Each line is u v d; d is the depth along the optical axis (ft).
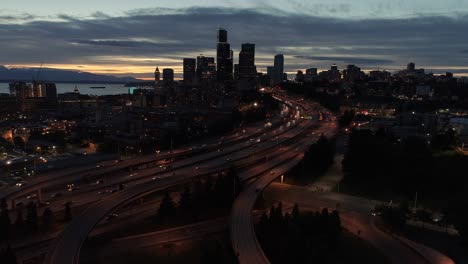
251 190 627.87
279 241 463.83
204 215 578.25
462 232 487.61
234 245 422.41
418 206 627.87
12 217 538.88
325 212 507.30
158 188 615.57
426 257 445.78
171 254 456.45
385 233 524.11
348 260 447.42
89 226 452.35
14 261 388.16
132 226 533.96
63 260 374.63
